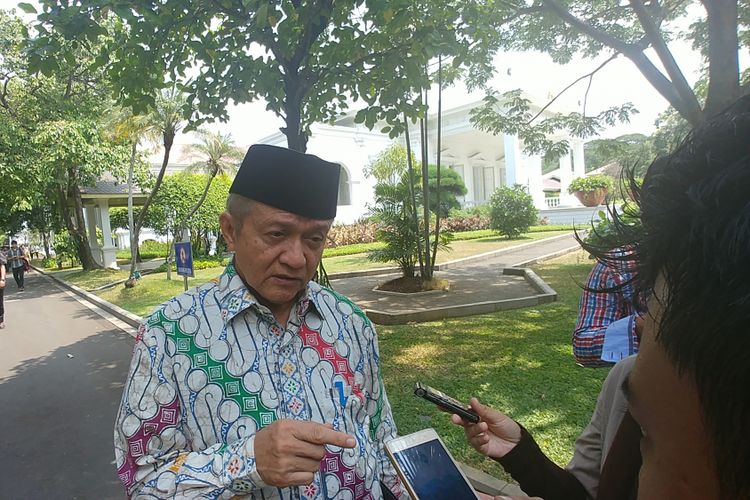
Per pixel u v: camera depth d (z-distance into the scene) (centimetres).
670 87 577
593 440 136
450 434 370
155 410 127
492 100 816
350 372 153
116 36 405
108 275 1895
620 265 69
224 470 116
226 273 148
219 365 133
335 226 2347
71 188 2020
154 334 134
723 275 40
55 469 395
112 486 369
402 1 349
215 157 1595
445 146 3422
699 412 44
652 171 57
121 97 418
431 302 876
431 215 1350
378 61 413
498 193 2067
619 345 172
